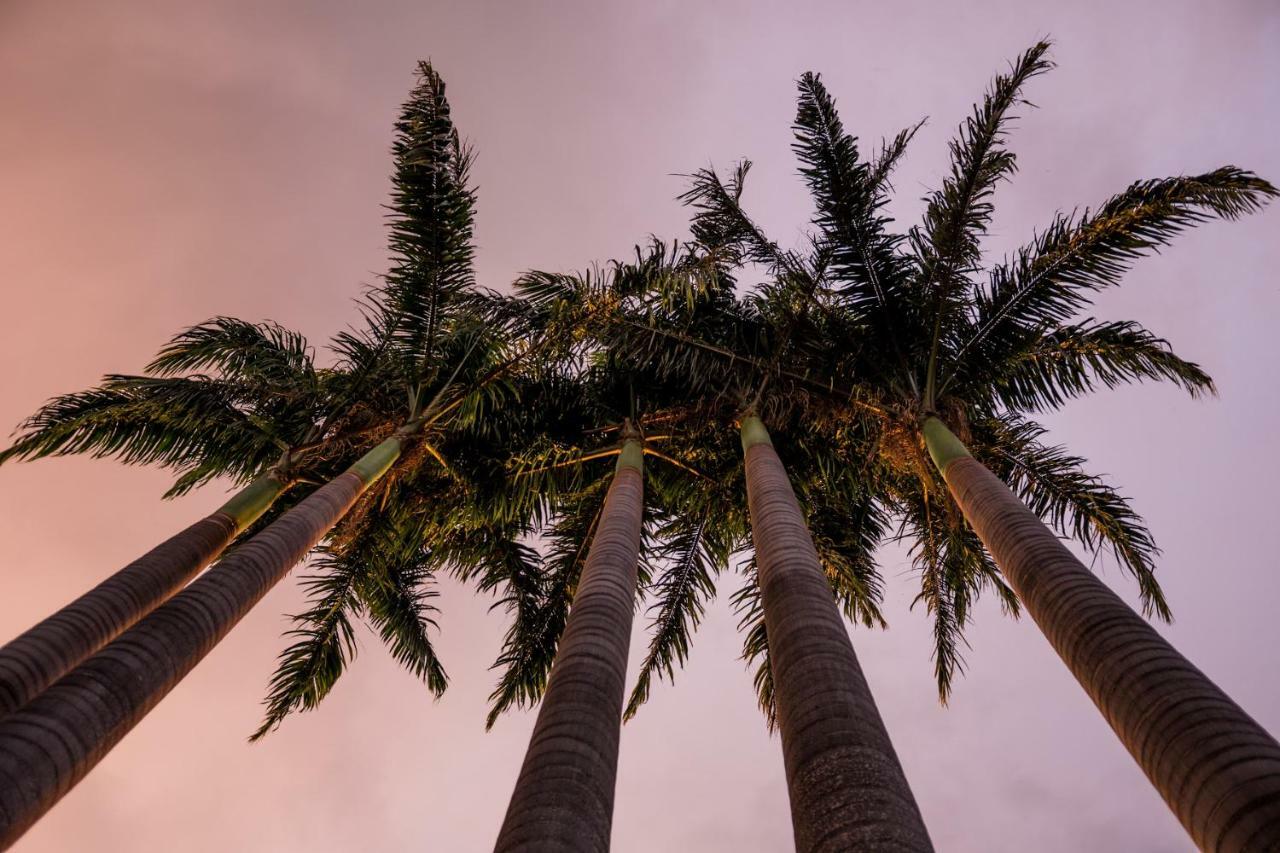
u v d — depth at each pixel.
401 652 13.56
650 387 13.08
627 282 10.77
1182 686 4.43
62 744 4.75
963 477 8.05
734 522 12.83
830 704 4.67
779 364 11.49
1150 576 9.72
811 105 11.63
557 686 5.44
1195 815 3.87
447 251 11.88
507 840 4.02
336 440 11.45
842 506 13.38
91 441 10.76
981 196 9.96
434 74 11.91
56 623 6.32
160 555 7.90
